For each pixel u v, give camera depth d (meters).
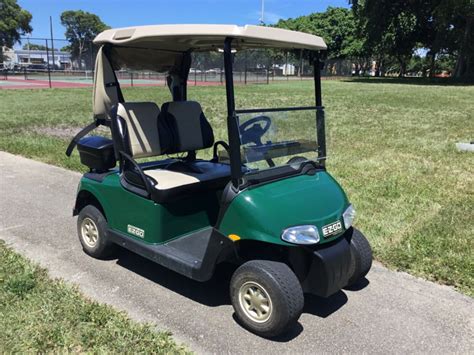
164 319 3.06
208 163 4.09
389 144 9.27
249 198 2.84
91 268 3.78
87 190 3.90
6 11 51.34
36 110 14.49
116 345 2.68
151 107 3.85
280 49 3.54
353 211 3.24
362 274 3.44
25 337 2.72
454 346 2.88
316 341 2.88
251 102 16.98
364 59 57.31
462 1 31.12
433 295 3.47
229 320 3.08
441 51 40.75
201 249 3.30
